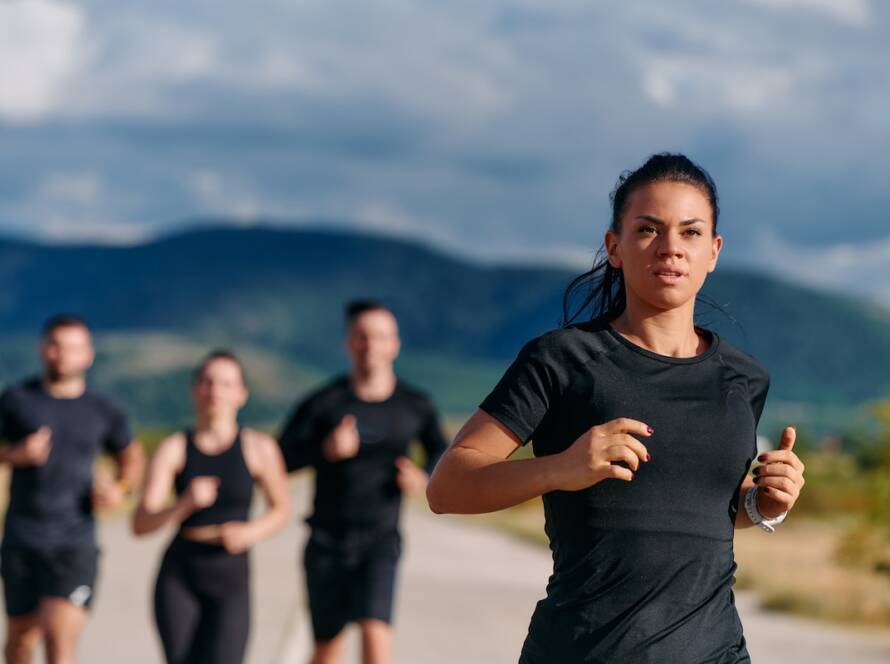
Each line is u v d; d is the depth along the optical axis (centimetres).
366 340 1186
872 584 2844
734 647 571
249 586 1086
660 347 589
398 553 1172
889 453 2842
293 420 1180
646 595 562
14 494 1205
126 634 1675
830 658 1786
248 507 1100
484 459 560
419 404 1197
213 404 1092
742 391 584
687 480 566
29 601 1202
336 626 1170
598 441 530
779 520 595
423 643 1714
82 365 1234
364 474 1164
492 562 3381
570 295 627
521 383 578
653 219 574
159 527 1050
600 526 563
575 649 567
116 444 1240
